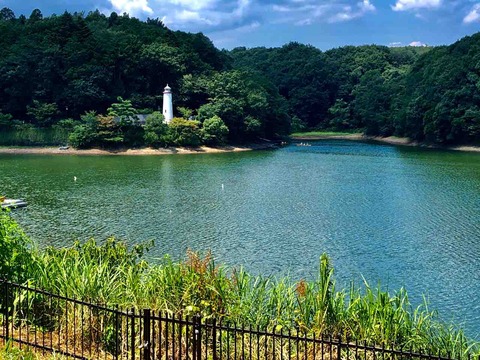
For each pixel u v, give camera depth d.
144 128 95.62
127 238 32.53
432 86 112.12
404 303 13.60
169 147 95.19
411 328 11.64
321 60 170.38
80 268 12.50
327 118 159.00
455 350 11.38
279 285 12.64
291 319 11.41
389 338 10.70
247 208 42.38
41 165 72.50
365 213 40.44
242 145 105.75
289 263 27.62
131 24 143.50
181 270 11.72
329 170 67.81
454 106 103.50
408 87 129.88
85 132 93.31
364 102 143.50
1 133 98.75
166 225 36.19
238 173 64.56
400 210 41.44
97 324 10.06
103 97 107.00
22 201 43.34
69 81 107.81
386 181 57.59
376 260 28.23
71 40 113.88
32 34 118.62
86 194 48.44
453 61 113.44
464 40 121.81
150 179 58.81
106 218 38.22
